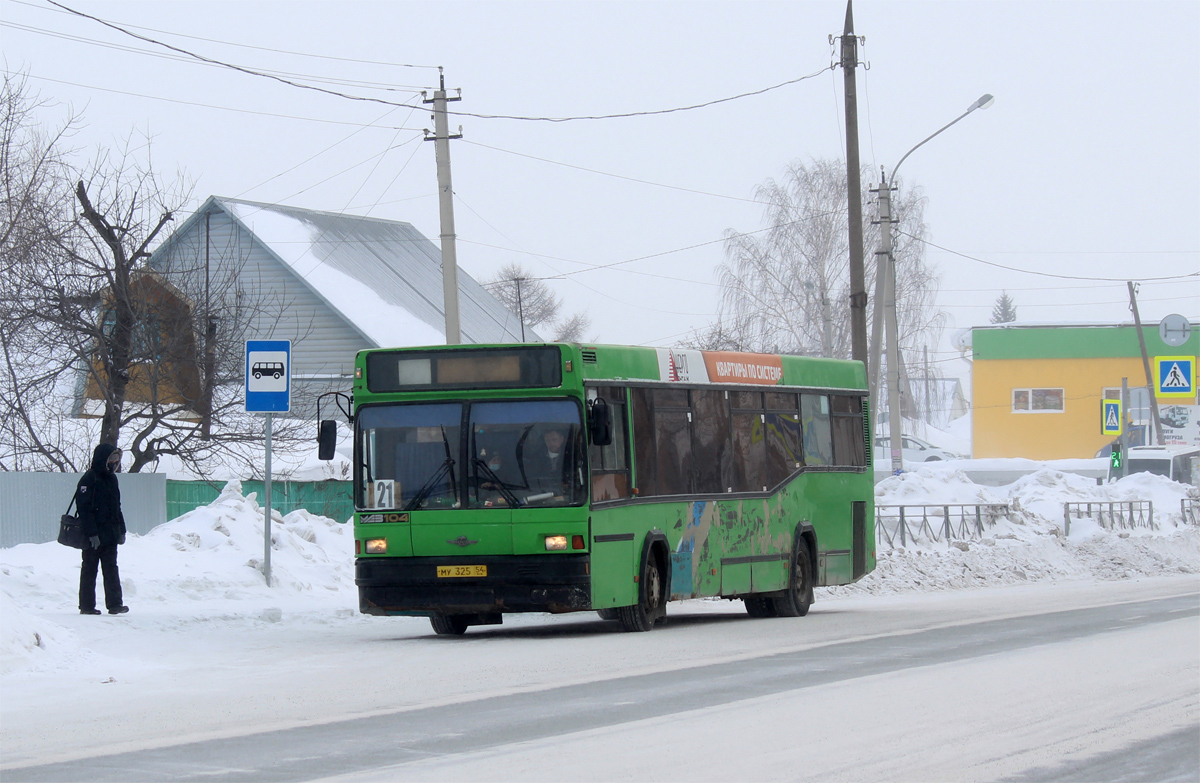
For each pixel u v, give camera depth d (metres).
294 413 45.78
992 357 117.94
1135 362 115.75
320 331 66.50
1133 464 80.50
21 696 15.20
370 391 22.30
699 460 25.16
